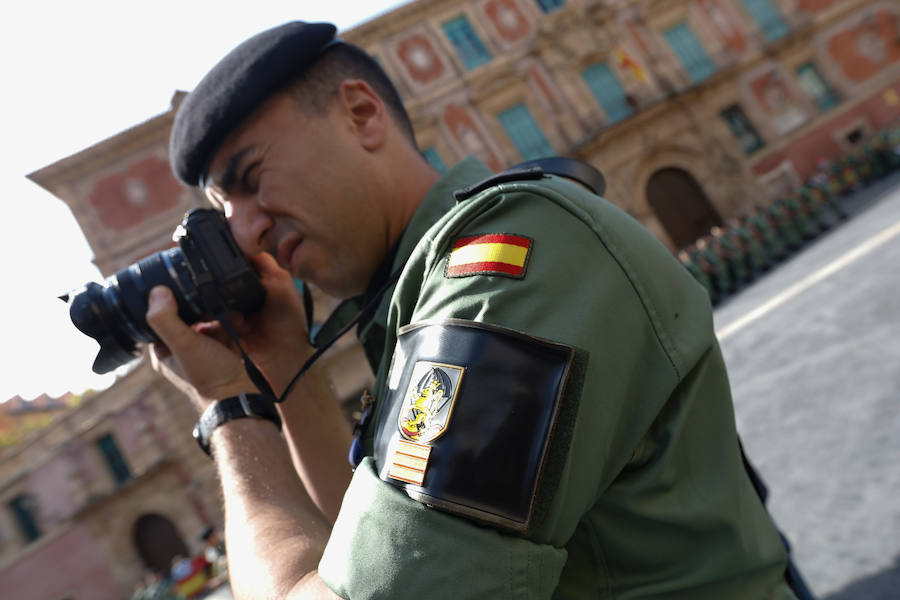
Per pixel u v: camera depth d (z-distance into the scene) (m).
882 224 10.68
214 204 0.95
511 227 0.56
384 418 0.56
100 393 18.81
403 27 20.02
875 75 21.67
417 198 0.84
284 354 1.07
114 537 18.42
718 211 20.62
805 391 4.42
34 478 19.20
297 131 0.78
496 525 0.48
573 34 20.62
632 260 0.59
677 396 0.63
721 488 0.65
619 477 0.62
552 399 0.50
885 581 2.24
